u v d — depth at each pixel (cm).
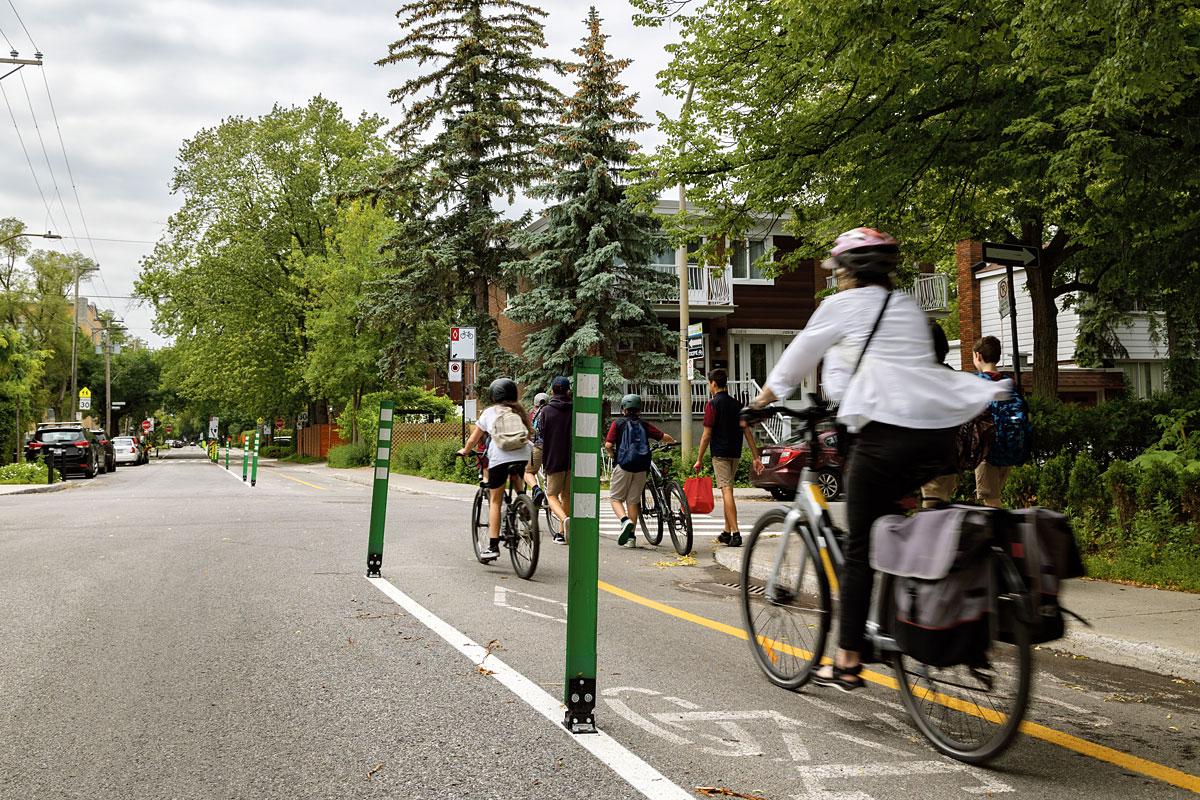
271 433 7925
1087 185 1052
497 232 3194
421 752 421
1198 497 910
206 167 5294
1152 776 400
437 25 3141
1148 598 762
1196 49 748
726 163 1285
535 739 438
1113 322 2397
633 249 2886
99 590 845
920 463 435
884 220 1234
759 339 3553
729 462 1122
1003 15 887
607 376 2814
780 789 378
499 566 1010
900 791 378
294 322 5281
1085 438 1262
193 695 513
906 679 449
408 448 3294
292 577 920
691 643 654
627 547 1216
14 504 1928
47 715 479
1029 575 381
